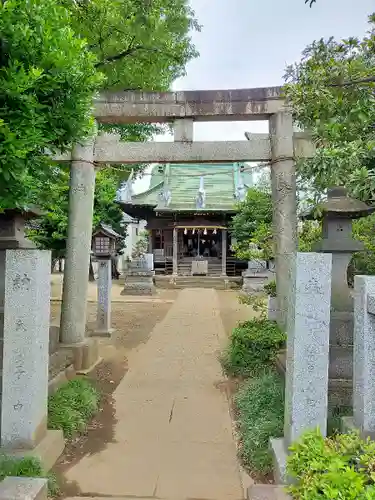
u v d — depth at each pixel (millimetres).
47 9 3229
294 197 6918
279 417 4543
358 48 3938
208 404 5711
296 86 4176
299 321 3586
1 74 2910
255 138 7219
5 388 3832
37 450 3795
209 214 24141
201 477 3908
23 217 5367
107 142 7195
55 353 6090
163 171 26766
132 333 10406
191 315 13117
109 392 6168
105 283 10047
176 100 7031
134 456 4285
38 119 3064
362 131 3885
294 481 3180
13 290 3846
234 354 6902
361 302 3512
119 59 7715
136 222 27672
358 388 3553
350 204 5520
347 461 2455
